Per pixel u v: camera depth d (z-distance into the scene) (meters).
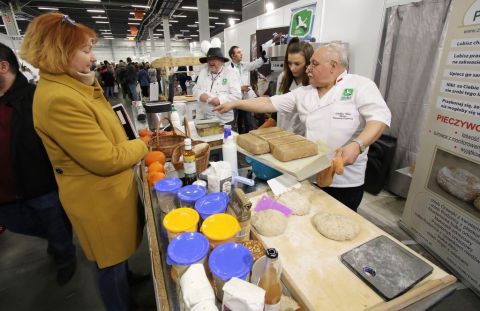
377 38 2.70
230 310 0.49
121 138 1.12
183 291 0.53
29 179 1.48
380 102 1.18
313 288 0.66
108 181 1.04
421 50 2.63
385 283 0.65
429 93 2.62
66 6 11.22
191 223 0.72
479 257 1.64
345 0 2.97
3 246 2.22
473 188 1.65
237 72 2.85
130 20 15.73
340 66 1.27
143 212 1.38
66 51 0.87
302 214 0.97
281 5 5.19
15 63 1.39
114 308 1.29
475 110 1.61
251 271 0.60
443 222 1.89
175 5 9.89
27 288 1.80
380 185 2.90
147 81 6.29
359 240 0.83
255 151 1.08
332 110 1.30
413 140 2.81
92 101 0.99
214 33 21.78
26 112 1.39
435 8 2.46
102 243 1.12
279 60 3.28
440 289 0.65
